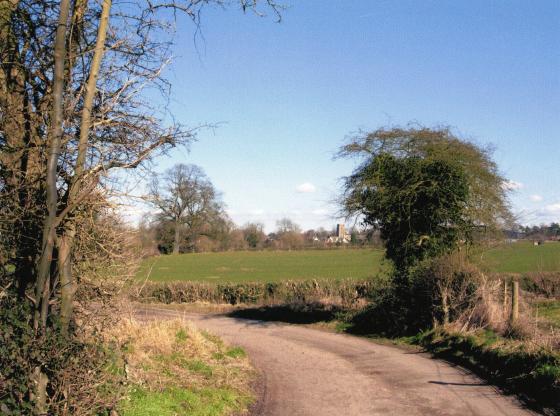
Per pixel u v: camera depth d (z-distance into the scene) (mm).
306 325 25172
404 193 19969
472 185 19938
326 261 63125
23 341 5668
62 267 6508
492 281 17984
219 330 23594
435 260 18562
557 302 23016
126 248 8234
